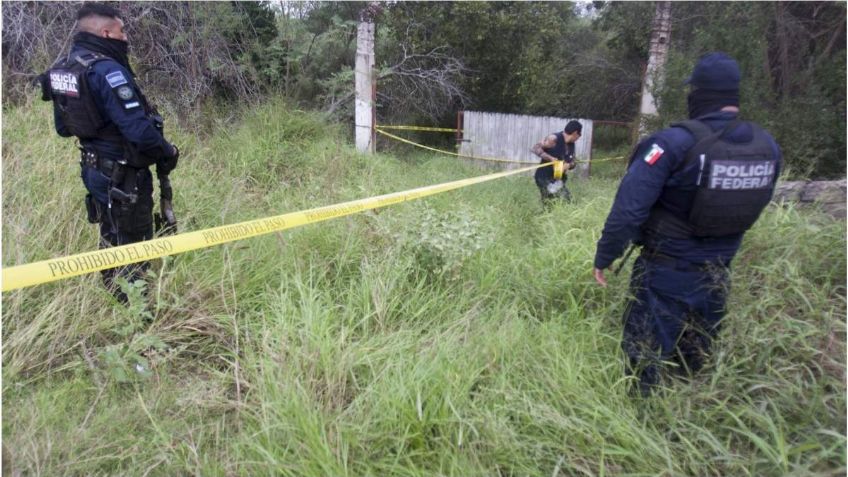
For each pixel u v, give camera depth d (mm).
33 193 3582
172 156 3098
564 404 2273
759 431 2156
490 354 2514
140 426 2199
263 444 2064
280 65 7531
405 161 8125
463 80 11516
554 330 2723
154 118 2934
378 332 2826
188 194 4137
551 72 12688
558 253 3457
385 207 4352
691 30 9633
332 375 2332
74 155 4098
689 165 2174
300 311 2822
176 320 2832
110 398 2340
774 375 2299
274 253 3430
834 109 6418
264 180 5301
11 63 5535
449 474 2000
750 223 2291
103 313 2742
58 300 2645
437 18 10961
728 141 2174
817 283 2904
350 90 7996
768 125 6379
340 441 2000
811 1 7379
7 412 2172
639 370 2482
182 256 3211
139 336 2467
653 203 2250
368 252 3545
